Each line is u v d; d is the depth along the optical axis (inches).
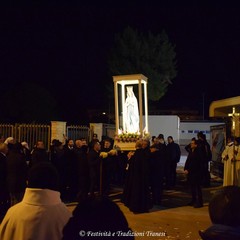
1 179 363.6
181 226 347.6
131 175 411.5
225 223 86.6
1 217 369.4
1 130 664.4
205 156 512.7
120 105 652.7
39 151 409.1
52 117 1425.9
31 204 118.3
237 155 471.5
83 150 463.5
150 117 1337.4
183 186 630.5
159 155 461.7
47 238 116.1
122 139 543.5
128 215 393.1
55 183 120.6
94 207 78.4
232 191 88.5
